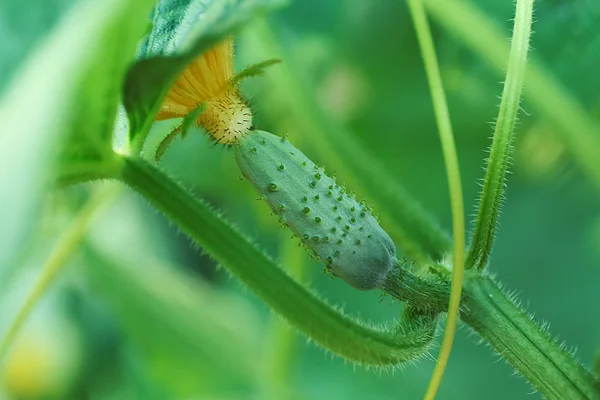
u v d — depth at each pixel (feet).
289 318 1.12
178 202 1.11
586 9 1.42
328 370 1.91
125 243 1.91
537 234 1.92
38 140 0.84
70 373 1.85
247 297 2.00
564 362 1.09
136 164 1.09
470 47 1.50
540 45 1.45
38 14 0.97
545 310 1.88
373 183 1.37
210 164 1.72
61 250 1.37
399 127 1.83
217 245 1.11
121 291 1.82
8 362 1.77
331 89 1.81
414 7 1.09
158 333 1.85
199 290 1.87
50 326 1.83
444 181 1.88
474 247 1.10
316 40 1.74
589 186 1.89
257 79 1.53
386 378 1.88
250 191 1.71
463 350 1.88
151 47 1.03
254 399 1.84
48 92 0.85
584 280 1.87
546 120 1.46
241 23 0.98
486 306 1.10
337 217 1.07
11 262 0.80
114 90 1.01
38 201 0.83
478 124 1.72
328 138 1.44
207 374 1.84
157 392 1.90
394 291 1.09
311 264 1.91
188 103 1.07
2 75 0.97
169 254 2.05
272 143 1.07
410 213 1.32
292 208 1.07
